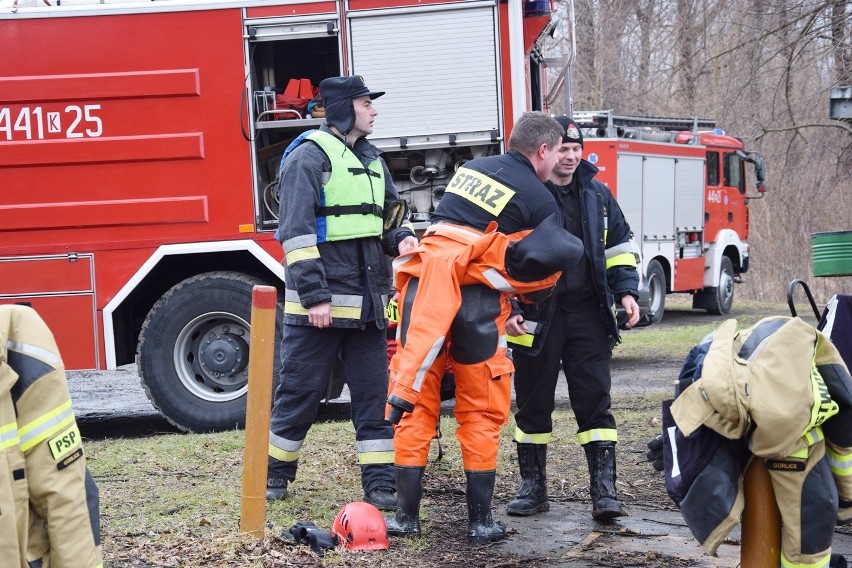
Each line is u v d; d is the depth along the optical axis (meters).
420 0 7.40
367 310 5.01
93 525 2.76
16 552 2.58
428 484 5.52
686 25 19.06
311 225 4.83
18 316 2.73
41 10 7.31
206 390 7.52
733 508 3.25
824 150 22.05
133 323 7.88
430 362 4.15
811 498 3.23
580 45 22.98
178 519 4.68
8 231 7.39
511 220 4.36
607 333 4.93
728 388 3.16
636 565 4.22
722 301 16.38
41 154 7.35
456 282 4.23
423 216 7.68
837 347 4.43
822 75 17.78
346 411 8.37
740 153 16.59
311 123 7.39
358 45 7.42
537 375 4.96
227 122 7.41
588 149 13.23
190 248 7.41
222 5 7.36
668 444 3.41
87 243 7.41
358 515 4.38
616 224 5.09
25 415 2.67
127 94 7.35
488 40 7.41
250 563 4.04
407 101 7.46
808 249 23.64
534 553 4.36
